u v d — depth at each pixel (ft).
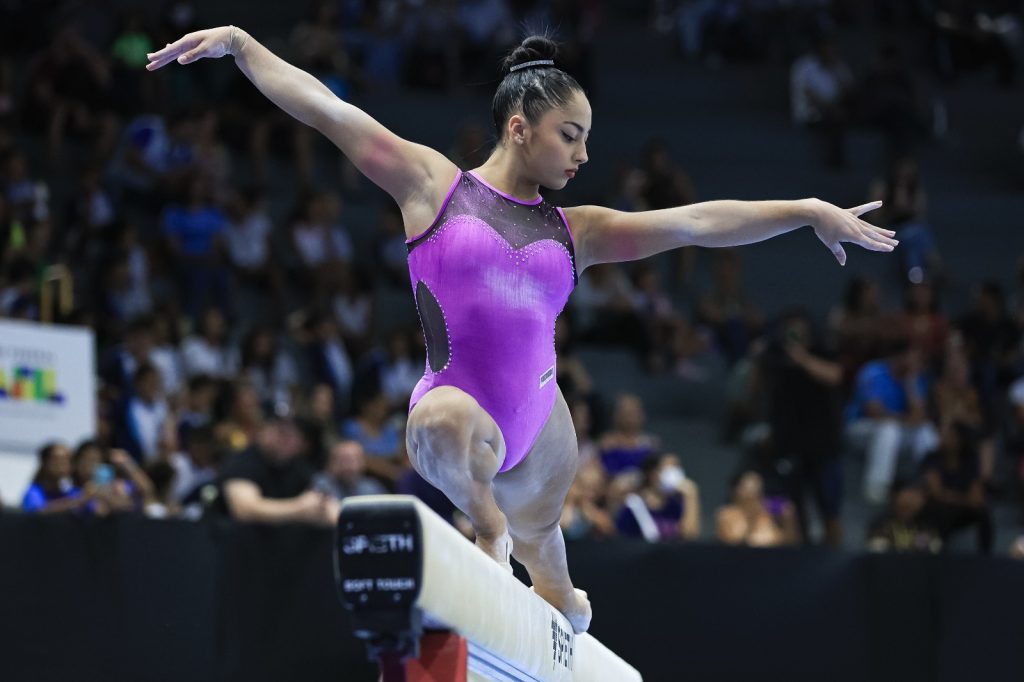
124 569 80.48
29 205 134.51
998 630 85.76
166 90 162.09
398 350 128.57
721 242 39.52
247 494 91.76
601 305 146.92
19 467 94.89
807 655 86.07
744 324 149.38
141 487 94.58
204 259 135.74
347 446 99.25
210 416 111.96
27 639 79.51
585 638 46.34
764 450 117.39
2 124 153.79
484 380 37.65
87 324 116.78
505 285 37.70
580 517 103.71
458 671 34.01
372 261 156.46
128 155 145.89
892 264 163.32
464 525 90.27
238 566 81.61
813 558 86.63
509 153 39.11
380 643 33.01
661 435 137.49
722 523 107.14
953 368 132.87
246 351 121.80
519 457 39.19
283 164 161.38
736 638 86.07
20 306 114.62
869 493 129.70
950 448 116.88
